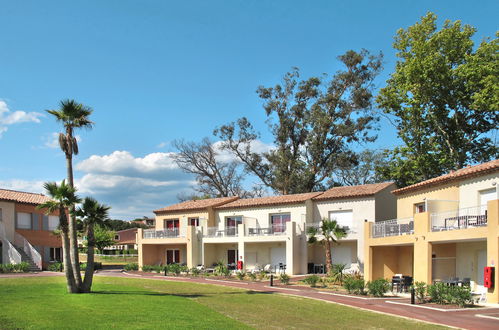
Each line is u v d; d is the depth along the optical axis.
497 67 34.53
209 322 14.81
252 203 42.72
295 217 39.81
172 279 34.00
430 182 27.47
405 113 40.19
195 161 60.12
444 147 40.06
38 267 38.81
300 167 53.88
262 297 23.16
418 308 19.61
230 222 44.59
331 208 38.69
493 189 22.66
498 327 15.00
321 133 52.50
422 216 23.91
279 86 54.16
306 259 37.84
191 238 42.81
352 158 53.44
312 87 53.00
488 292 19.84
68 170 21.30
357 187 39.75
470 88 35.91
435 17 38.25
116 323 13.89
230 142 56.78
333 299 22.88
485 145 39.25
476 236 20.20
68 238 21.55
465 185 24.55
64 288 23.20
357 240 35.97
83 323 13.73
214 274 37.47
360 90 50.97
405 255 29.41
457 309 19.06
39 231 44.69
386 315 17.81
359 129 51.50
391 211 38.03
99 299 18.98
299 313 18.12
